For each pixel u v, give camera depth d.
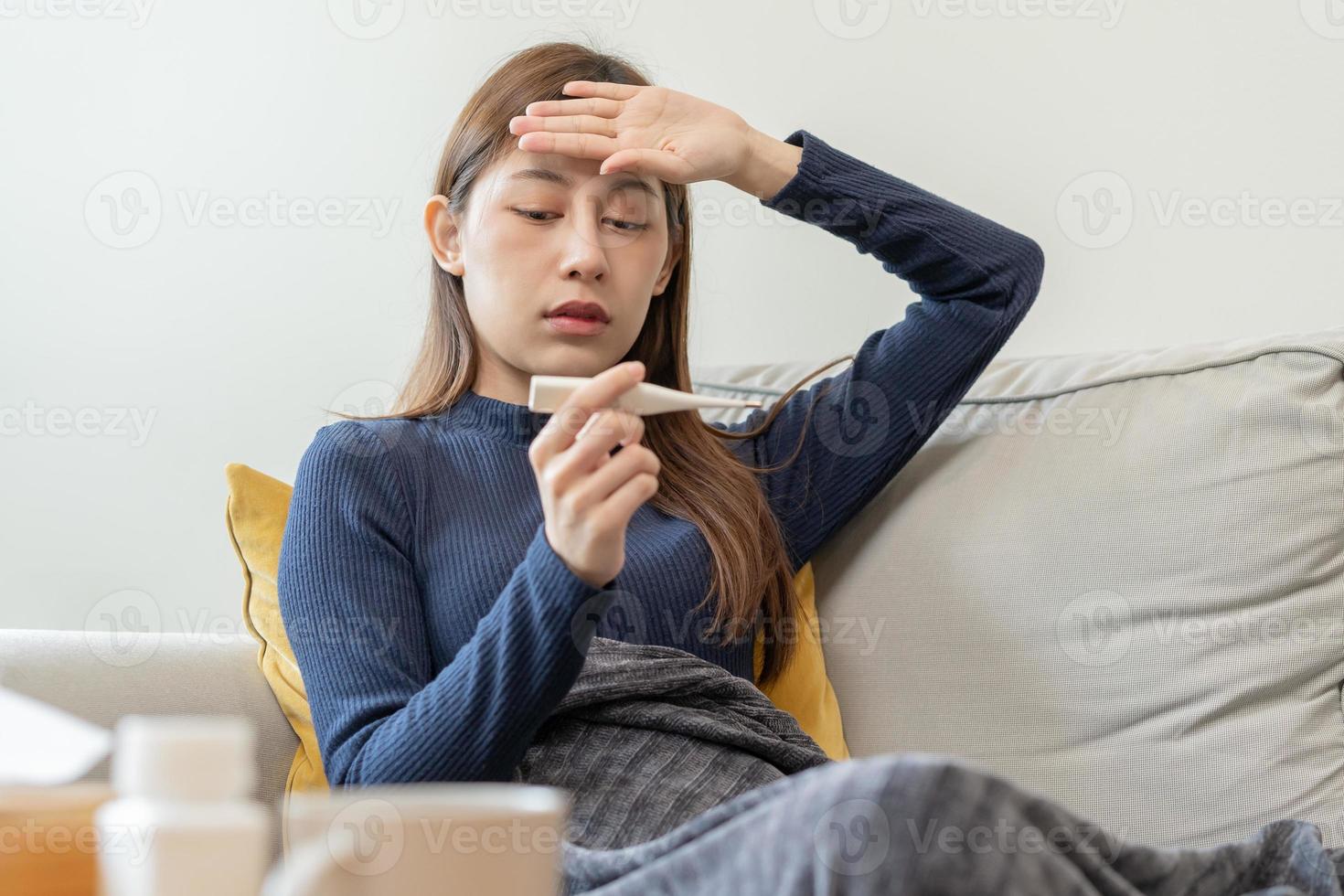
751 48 1.74
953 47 1.66
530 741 0.95
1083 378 1.28
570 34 1.80
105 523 1.92
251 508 1.27
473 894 0.45
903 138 1.68
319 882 0.43
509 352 1.23
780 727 1.11
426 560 1.17
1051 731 1.17
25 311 1.96
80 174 1.95
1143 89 1.57
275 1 1.90
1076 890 0.56
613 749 1.02
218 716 1.12
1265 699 1.09
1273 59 1.51
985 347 1.35
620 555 0.89
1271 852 0.75
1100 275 1.60
